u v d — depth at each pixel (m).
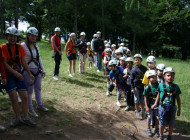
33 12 34.12
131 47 36.75
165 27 27.45
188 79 8.66
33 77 3.54
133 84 4.51
